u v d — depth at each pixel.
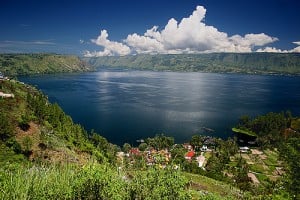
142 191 16.92
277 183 70.06
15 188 16.12
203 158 116.31
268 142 148.75
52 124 99.38
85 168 16.89
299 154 105.31
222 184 67.12
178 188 16.77
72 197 16.06
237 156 126.06
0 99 99.31
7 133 69.00
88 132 140.62
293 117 183.88
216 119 179.00
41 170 18.88
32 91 168.75
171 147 121.69
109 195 16.11
